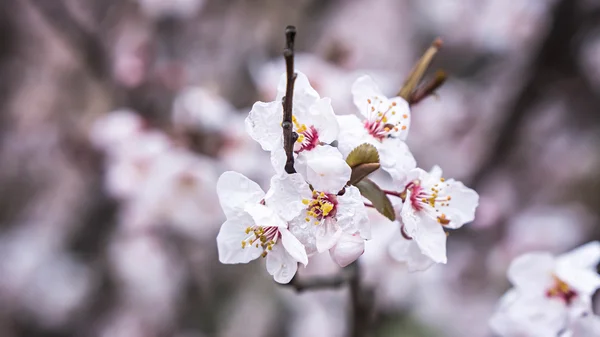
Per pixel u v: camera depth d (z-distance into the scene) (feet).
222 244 1.36
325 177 1.33
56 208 3.16
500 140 2.74
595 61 2.71
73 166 3.05
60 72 3.41
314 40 3.05
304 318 2.57
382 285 2.06
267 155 2.12
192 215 2.18
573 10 2.51
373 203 1.37
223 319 2.65
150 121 2.20
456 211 1.42
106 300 2.83
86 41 2.67
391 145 1.39
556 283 1.56
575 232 2.96
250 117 1.35
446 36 3.20
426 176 1.41
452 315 2.72
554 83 2.71
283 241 1.34
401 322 2.45
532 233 2.90
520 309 1.56
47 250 2.96
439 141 3.05
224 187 1.36
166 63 2.51
